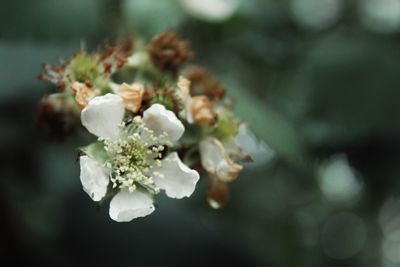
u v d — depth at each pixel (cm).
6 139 40
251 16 38
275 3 41
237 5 38
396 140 39
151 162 30
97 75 31
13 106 39
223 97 33
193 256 42
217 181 31
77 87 30
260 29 40
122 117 29
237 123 31
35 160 40
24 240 40
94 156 29
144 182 29
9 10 36
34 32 36
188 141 31
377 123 38
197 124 31
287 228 44
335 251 53
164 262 41
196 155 31
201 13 37
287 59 40
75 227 41
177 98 30
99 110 29
